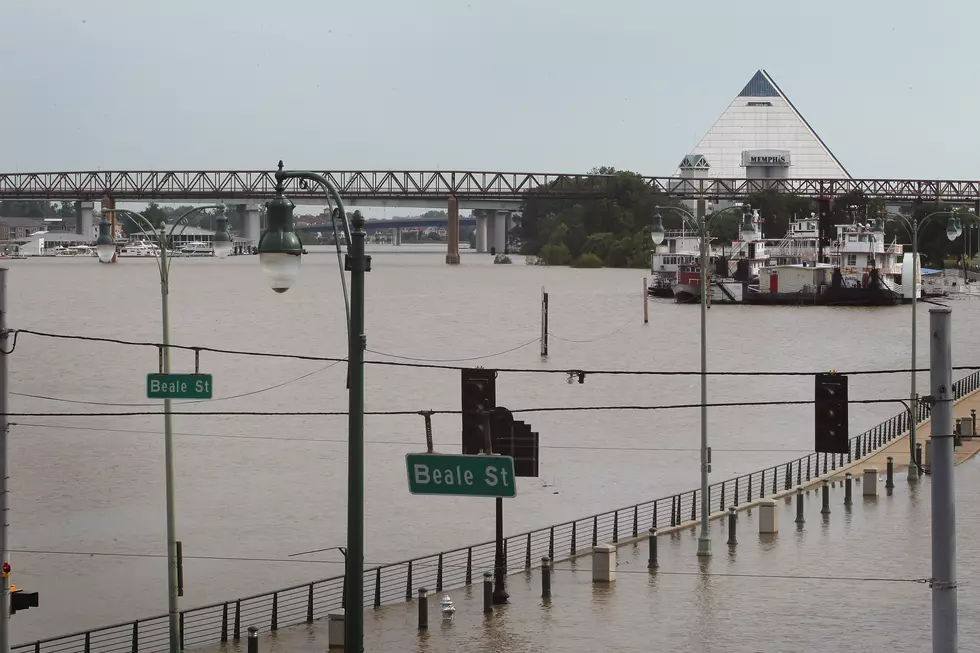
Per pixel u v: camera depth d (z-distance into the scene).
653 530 88.81
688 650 68.31
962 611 73.50
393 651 70.12
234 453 150.62
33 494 128.50
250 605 91.38
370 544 109.25
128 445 154.88
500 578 80.50
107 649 81.69
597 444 159.38
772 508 98.44
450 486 52.50
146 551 107.38
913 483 119.81
